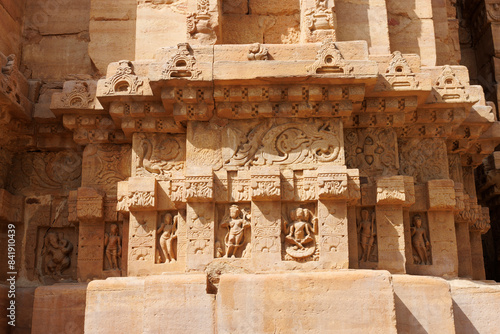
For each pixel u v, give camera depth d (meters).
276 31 7.94
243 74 6.67
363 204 6.97
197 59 6.80
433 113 7.35
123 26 8.53
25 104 7.65
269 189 6.59
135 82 7.02
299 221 6.68
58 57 8.70
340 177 6.59
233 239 6.62
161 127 7.19
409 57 7.17
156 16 7.85
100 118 7.52
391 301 5.75
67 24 8.84
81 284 7.02
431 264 7.04
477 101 7.21
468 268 7.77
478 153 8.42
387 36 7.77
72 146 7.95
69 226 7.76
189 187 6.61
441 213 7.18
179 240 6.86
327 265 6.49
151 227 6.93
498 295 6.45
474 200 8.34
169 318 5.84
